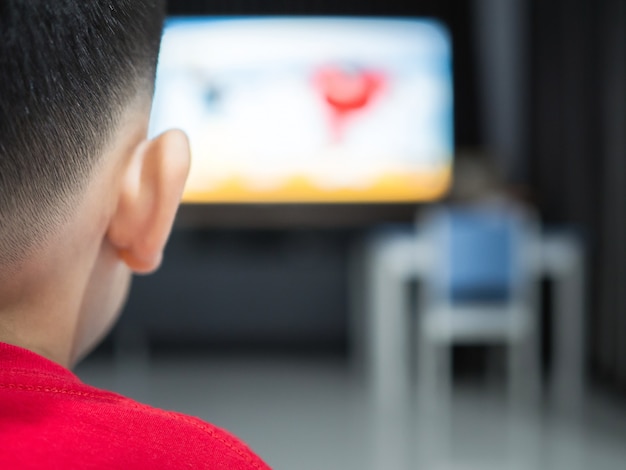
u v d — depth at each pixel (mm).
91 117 309
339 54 4918
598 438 2936
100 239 337
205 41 4855
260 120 4914
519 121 4805
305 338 4824
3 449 279
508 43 4848
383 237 4355
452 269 3271
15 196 293
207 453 310
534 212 4074
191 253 4793
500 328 3395
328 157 4961
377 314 3750
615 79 3818
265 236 4965
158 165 333
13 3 287
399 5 4910
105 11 314
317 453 2762
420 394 3701
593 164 4051
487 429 3082
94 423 299
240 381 3990
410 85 4945
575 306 3621
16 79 287
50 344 339
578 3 4176
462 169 4770
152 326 4699
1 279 310
